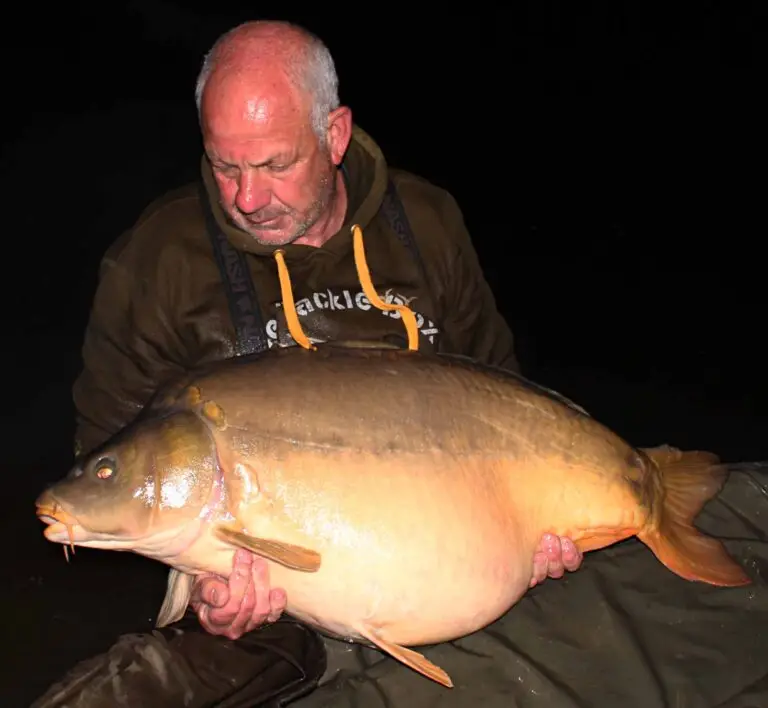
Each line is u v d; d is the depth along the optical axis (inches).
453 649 42.1
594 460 38.8
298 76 39.8
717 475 42.8
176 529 34.7
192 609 42.4
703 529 47.4
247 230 42.8
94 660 38.9
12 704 50.3
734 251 122.4
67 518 34.6
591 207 140.8
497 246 128.0
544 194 147.6
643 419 85.0
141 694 37.5
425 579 35.5
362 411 35.7
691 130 172.7
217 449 34.7
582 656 41.7
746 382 90.1
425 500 35.4
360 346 38.5
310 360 36.6
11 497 68.2
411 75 207.6
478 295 49.8
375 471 35.1
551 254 124.4
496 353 51.0
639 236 129.1
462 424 36.7
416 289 46.6
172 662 38.6
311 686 40.8
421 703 40.3
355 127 46.7
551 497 38.2
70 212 130.4
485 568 36.3
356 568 34.9
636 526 39.8
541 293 112.1
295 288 44.7
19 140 155.9
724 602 43.7
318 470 34.7
